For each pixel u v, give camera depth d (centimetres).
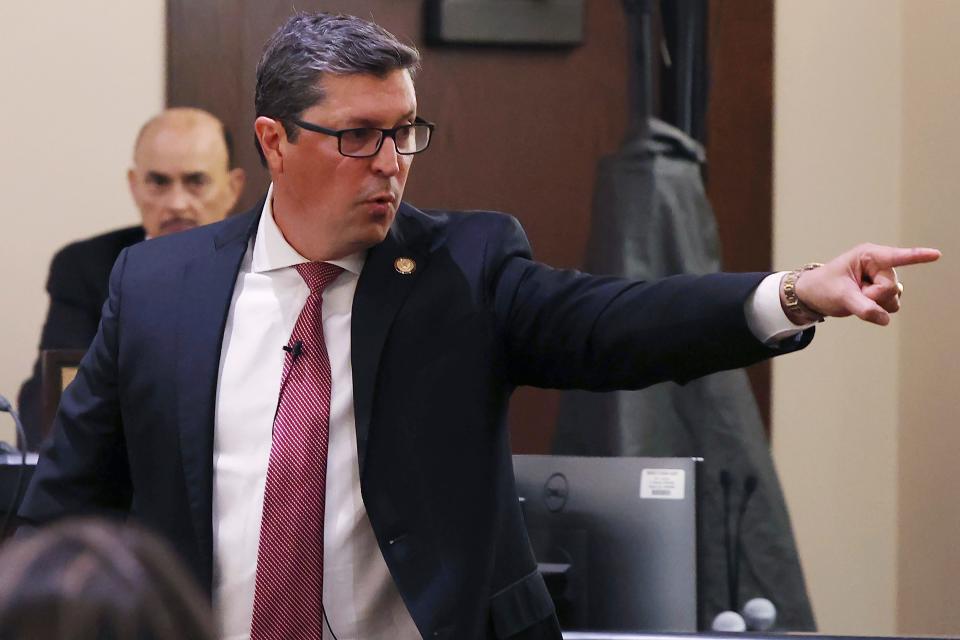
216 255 585
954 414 1239
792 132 1353
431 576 529
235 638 536
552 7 1312
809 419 1348
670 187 1255
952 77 1255
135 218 1299
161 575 230
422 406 547
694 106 1315
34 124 1288
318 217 556
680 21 1305
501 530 552
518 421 1302
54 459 584
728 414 1200
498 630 539
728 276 522
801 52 1351
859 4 1353
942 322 1266
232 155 1206
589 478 748
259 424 552
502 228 589
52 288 1248
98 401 581
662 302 525
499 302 568
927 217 1303
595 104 1319
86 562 225
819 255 1357
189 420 550
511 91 1320
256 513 542
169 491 550
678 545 730
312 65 548
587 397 1234
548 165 1323
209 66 1298
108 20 1293
